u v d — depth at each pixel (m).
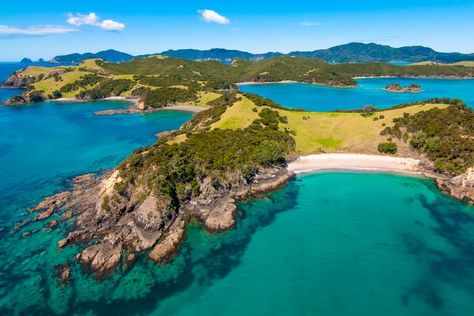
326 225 80.31
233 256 69.50
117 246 70.31
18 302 57.34
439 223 80.19
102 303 57.38
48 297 58.41
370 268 64.88
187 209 86.75
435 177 104.12
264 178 102.75
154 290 60.25
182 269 65.62
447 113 121.81
